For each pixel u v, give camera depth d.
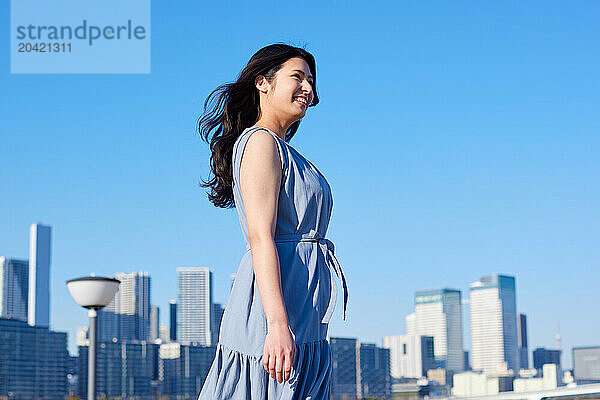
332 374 1.64
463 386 169.25
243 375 1.56
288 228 1.63
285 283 1.59
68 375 164.25
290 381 1.54
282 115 1.73
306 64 1.76
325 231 1.69
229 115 1.80
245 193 1.59
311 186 1.65
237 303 1.60
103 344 161.88
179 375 168.88
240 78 1.76
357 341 188.25
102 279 7.23
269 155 1.61
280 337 1.47
